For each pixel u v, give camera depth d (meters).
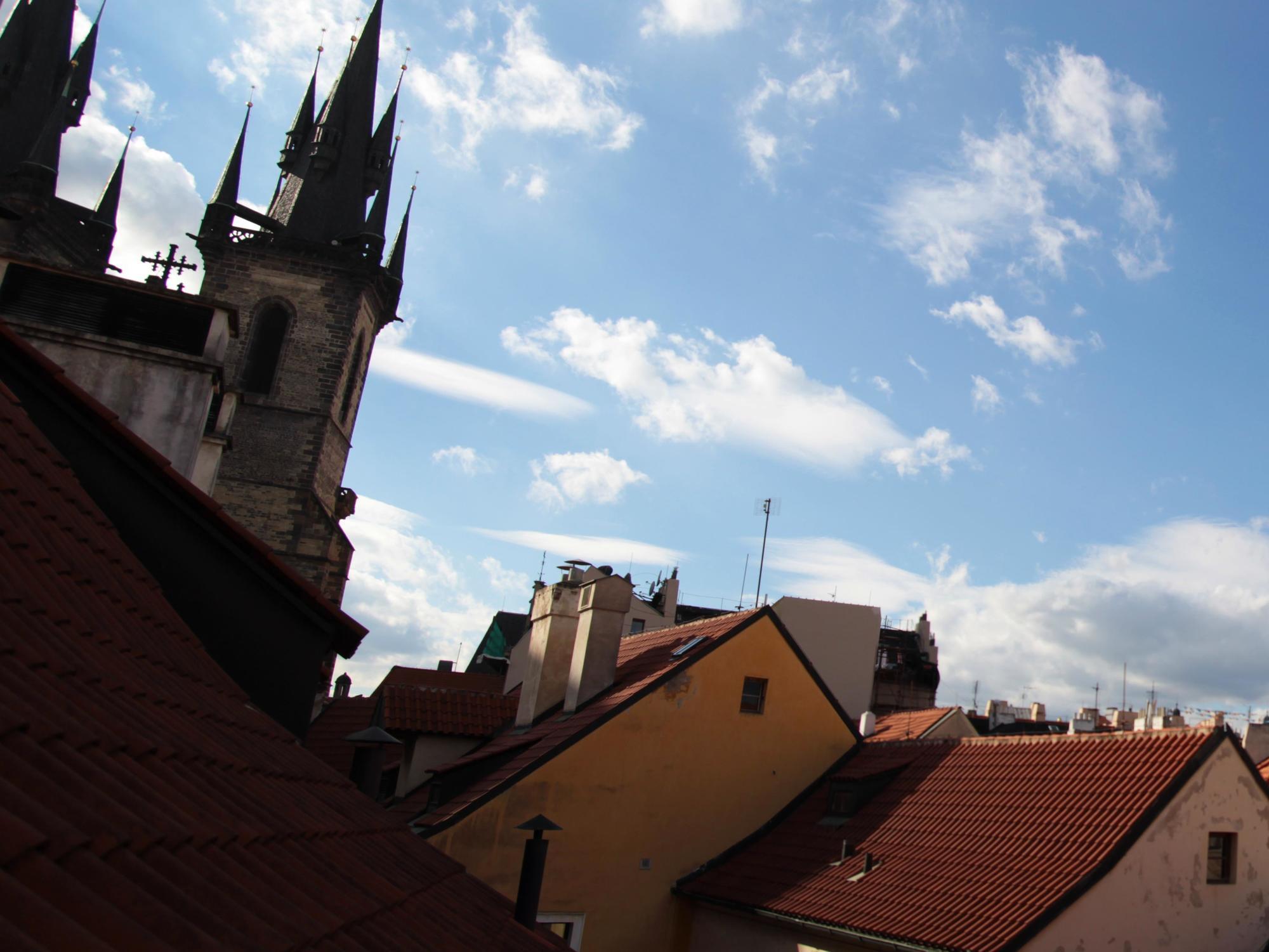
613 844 26.80
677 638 32.75
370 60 84.50
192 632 15.58
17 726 5.52
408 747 32.75
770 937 23.70
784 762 28.95
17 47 81.31
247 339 74.56
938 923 20.06
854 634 59.00
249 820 7.47
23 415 12.32
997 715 70.62
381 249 80.50
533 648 33.59
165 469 15.70
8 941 3.67
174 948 4.53
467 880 12.41
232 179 76.81
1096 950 19.38
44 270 20.08
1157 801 20.73
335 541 73.12
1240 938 20.64
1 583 7.69
